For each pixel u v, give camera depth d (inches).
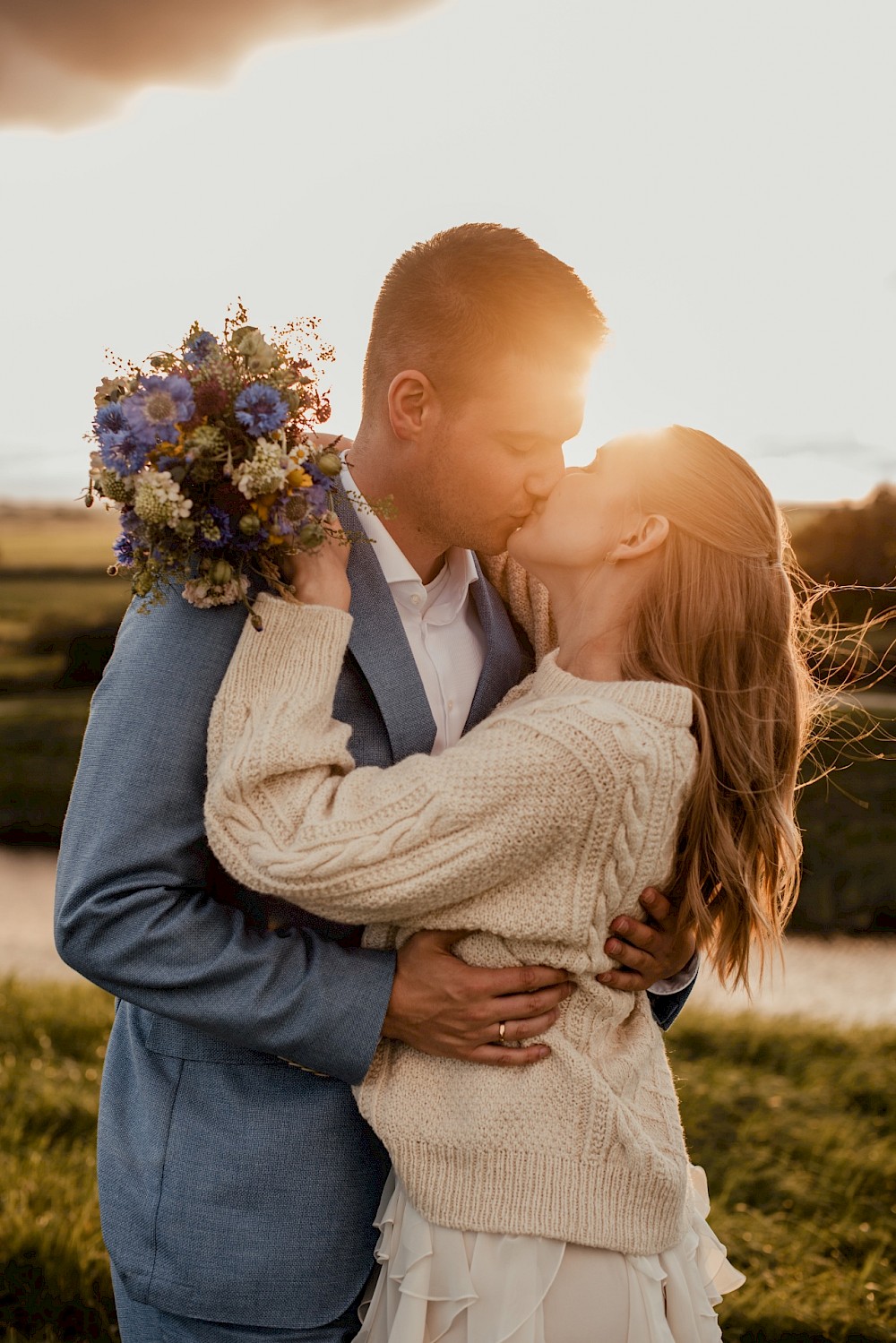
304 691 63.7
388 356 74.5
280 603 64.9
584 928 63.6
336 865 59.9
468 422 71.5
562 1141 63.2
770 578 70.7
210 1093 68.0
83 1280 118.5
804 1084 178.9
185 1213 66.4
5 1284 118.0
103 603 901.2
